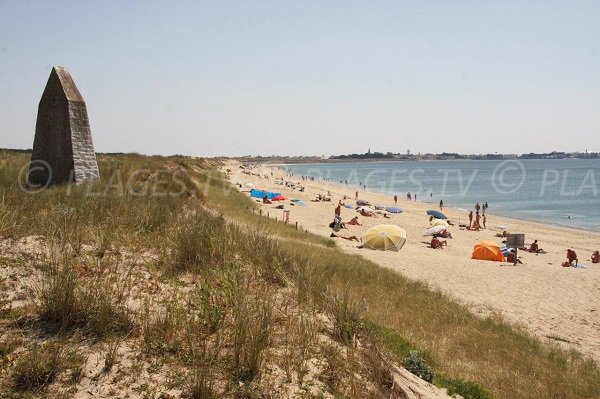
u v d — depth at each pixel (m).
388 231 23.22
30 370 3.58
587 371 8.88
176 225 8.74
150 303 5.22
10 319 4.34
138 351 4.21
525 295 15.42
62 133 14.62
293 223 31.78
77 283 4.92
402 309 10.88
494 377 7.64
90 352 4.06
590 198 69.00
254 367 4.16
